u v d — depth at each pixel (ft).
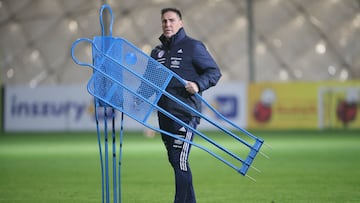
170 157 81.51
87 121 344.08
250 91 340.39
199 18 394.11
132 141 262.67
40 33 407.85
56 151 211.82
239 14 393.50
